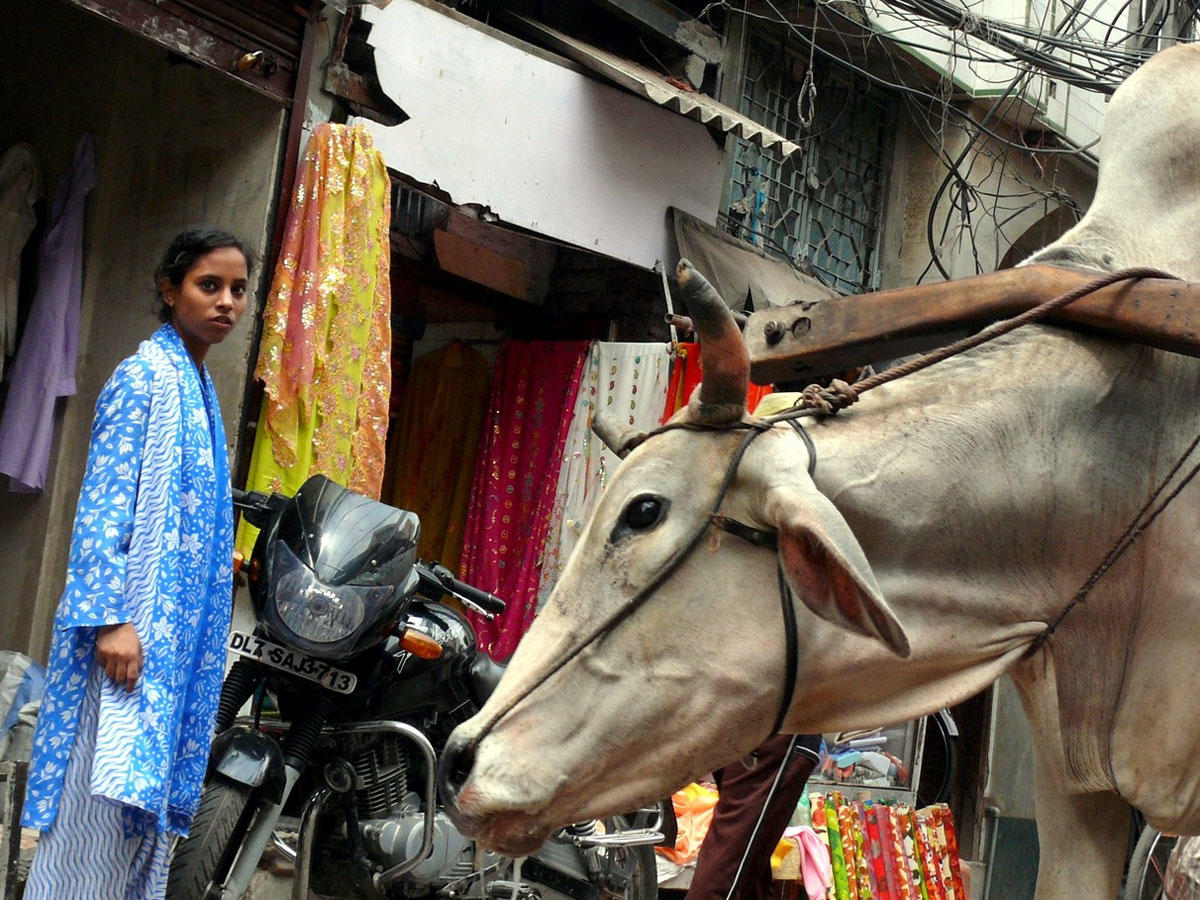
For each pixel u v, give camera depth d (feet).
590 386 24.47
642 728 8.85
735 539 8.90
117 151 19.80
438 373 26.94
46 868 10.23
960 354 9.83
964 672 9.41
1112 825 10.25
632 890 16.10
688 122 24.80
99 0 16.56
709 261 24.54
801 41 30.12
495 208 21.80
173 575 10.51
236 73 17.88
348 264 18.33
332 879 13.25
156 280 11.48
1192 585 9.64
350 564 12.53
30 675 16.05
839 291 30.94
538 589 23.94
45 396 18.84
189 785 10.96
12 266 19.29
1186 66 11.22
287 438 17.53
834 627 8.93
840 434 9.24
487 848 8.90
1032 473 9.41
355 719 13.03
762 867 15.15
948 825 22.90
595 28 26.73
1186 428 9.80
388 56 20.21
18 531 19.35
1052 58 27.45
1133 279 9.58
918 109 32.53
